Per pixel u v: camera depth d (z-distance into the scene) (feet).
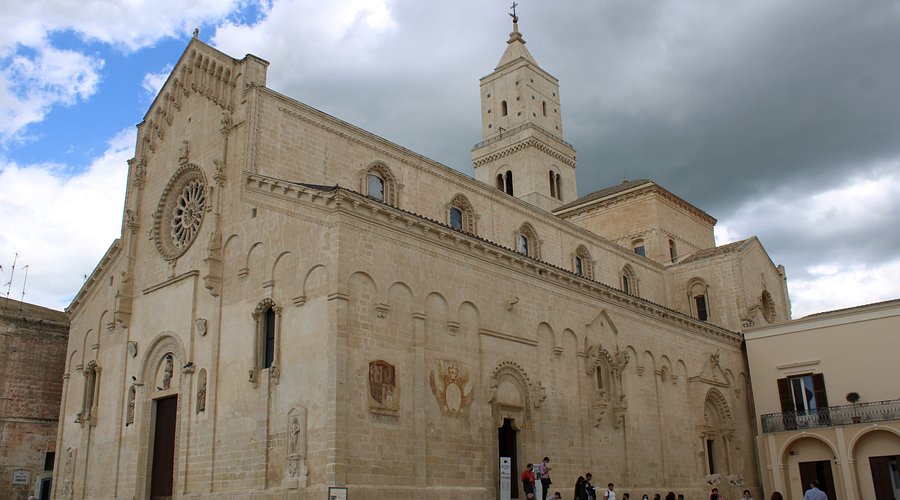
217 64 136.26
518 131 254.68
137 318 138.72
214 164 128.67
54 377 175.42
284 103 130.00
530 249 174.40
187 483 114.52
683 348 172.96
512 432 123.44
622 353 150.82
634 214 224.94
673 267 216.13
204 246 125.59
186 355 122.31
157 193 144.25
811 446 164.35
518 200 172.55
